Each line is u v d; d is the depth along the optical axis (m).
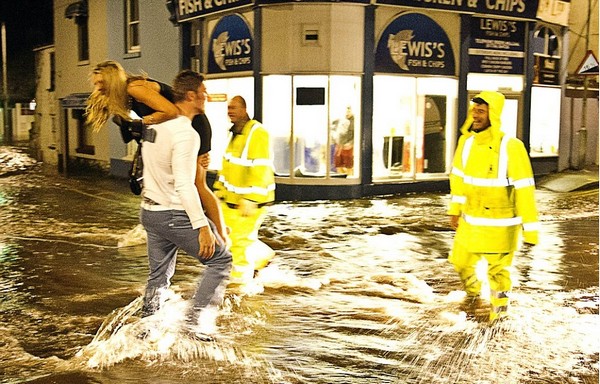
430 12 15.95
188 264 8.72
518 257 9.04
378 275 7.95
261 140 7.09
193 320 5.45
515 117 17.81
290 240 10.26
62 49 24.66
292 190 15.25
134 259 9.03
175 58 18.62
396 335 5.82
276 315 6.36
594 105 19.44
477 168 6.03
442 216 12.74
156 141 5.08
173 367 5.03
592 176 17.38
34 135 29.00
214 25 17.11
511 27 17.31
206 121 5.57
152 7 19.55
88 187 18.70
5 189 18.20
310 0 14.89
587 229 11.22
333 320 6.23
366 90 15.24
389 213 13.12
